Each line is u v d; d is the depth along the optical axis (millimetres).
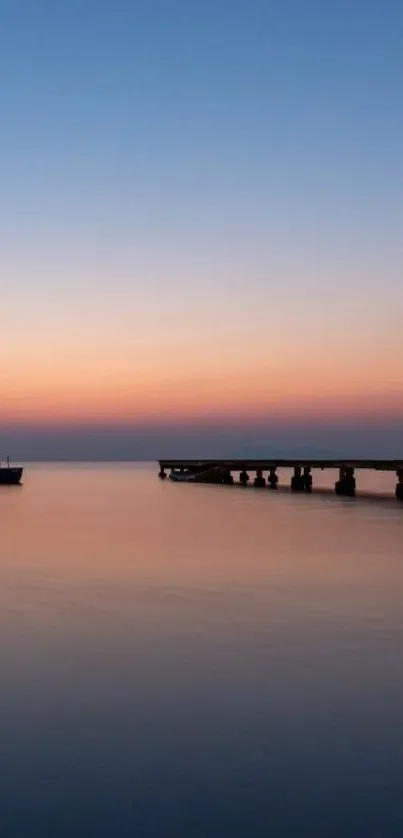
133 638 15844
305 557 27297
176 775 9477
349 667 13688
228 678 13094
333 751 10125
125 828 8336
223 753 10078
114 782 9312
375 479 125500
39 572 24594
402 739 10492
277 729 10828
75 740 10508
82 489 94188
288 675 13234
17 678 13133
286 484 100375
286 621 17172
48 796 9016
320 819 8516
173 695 12219
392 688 12539
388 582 21953
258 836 8188
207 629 16562
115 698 12102
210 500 65312
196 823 8453
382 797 8953
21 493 85125
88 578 23344
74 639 15789
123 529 39562
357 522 41250
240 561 26516
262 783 9273
